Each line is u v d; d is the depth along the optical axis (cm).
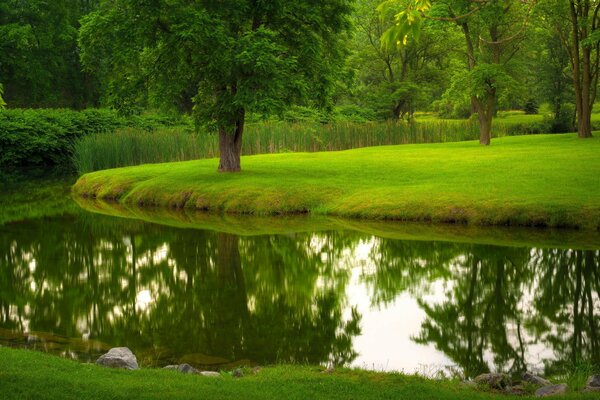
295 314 1091
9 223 2122
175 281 1341
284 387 613
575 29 3459
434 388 625
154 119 4856
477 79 3306
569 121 5109
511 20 3519
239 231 1861
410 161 2734
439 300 1170
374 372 715
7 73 5391
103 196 2653
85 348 910
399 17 487
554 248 1517
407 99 5109
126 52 2294
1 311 1120
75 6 5834
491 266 1399
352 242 1672
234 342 940
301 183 2273
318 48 2361
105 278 1375
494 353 877
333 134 3841
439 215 1858
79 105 5903
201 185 2373
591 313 1073
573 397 584
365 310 1110
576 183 1964
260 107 2106
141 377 627
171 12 2194
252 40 2169
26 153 4322
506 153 2858
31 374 602
